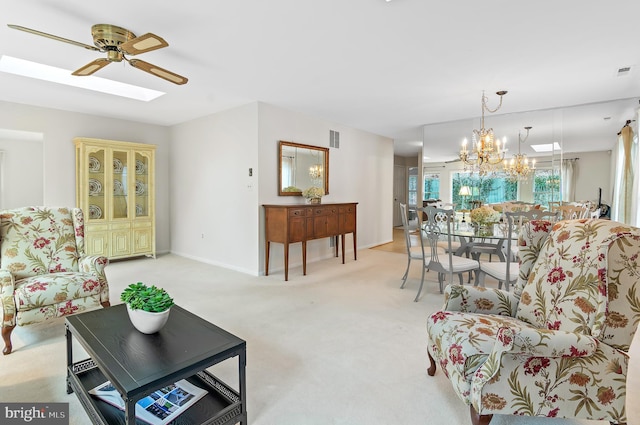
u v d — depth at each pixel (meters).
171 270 4.70
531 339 1.28
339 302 3.36
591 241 1.54
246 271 4.61
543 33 2.51
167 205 5.96
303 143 5.04
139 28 2.43
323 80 3.56
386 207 7.13
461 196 5.49
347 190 5.97
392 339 2.52
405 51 2.83
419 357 2.25
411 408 1.72
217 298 3.47
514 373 1.35
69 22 2.36
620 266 1.37
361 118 5.34
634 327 1.39
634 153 4.25
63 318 2.88
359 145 6.23
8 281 2.29
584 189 4.55
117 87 4.11
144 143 5.54
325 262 5.28
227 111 4.77
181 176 5.66
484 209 3.83
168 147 5.91
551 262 1.72
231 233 4.81
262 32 2.51
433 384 1.93
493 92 3.94
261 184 4.45
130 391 1.18
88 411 1.52
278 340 2.49
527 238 1.89
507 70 3.25
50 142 4.67
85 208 4.76
